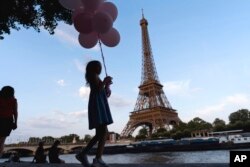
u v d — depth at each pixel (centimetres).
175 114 16888
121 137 17838
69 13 2205
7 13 2033
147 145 12925
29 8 2161
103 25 1152
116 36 1278
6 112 1296
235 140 10612
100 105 950
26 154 18075
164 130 16375
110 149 14050
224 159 7388
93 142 953
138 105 16338
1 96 1312
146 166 1018
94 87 966
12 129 1336
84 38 1259
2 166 1351
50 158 2741
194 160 7681
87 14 1185
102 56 1166
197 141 11538
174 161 7850
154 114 15088
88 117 962
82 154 950
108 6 1238
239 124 15662
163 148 12438
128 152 13525
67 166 1182
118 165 1101
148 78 16988
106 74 1037
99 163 940
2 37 2325
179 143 11962
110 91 1012
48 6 2161
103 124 938
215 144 10931
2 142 1311
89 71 995
